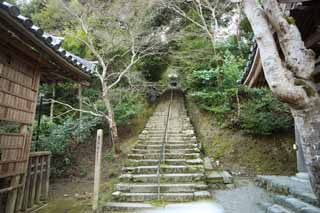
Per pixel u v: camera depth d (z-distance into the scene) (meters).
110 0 7.80
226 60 8.53
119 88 8.79
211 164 6.32
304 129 1.92
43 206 4.31
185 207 3.82
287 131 7.36
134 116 9.42
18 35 2.81
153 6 8.97
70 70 4.03
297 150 4.94
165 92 12.90
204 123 8.58
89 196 4.92
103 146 8.07
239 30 9.41
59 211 4.00
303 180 4.44
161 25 10.31
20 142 3.57
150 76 11.86
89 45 7.56
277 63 2.08
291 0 2.31
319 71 2.72
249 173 6.35
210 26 10.26
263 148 7.03
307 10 2.61
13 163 3.38
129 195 4.26
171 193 4.36
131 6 7.84
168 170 5.20
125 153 7.20
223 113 8.26
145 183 4.75
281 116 7.32
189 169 5.20
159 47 9.80
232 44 9.51
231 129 7.81
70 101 8.97
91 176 6.63
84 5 7.57
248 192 4.78
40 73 4.23
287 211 3.18
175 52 10.42
